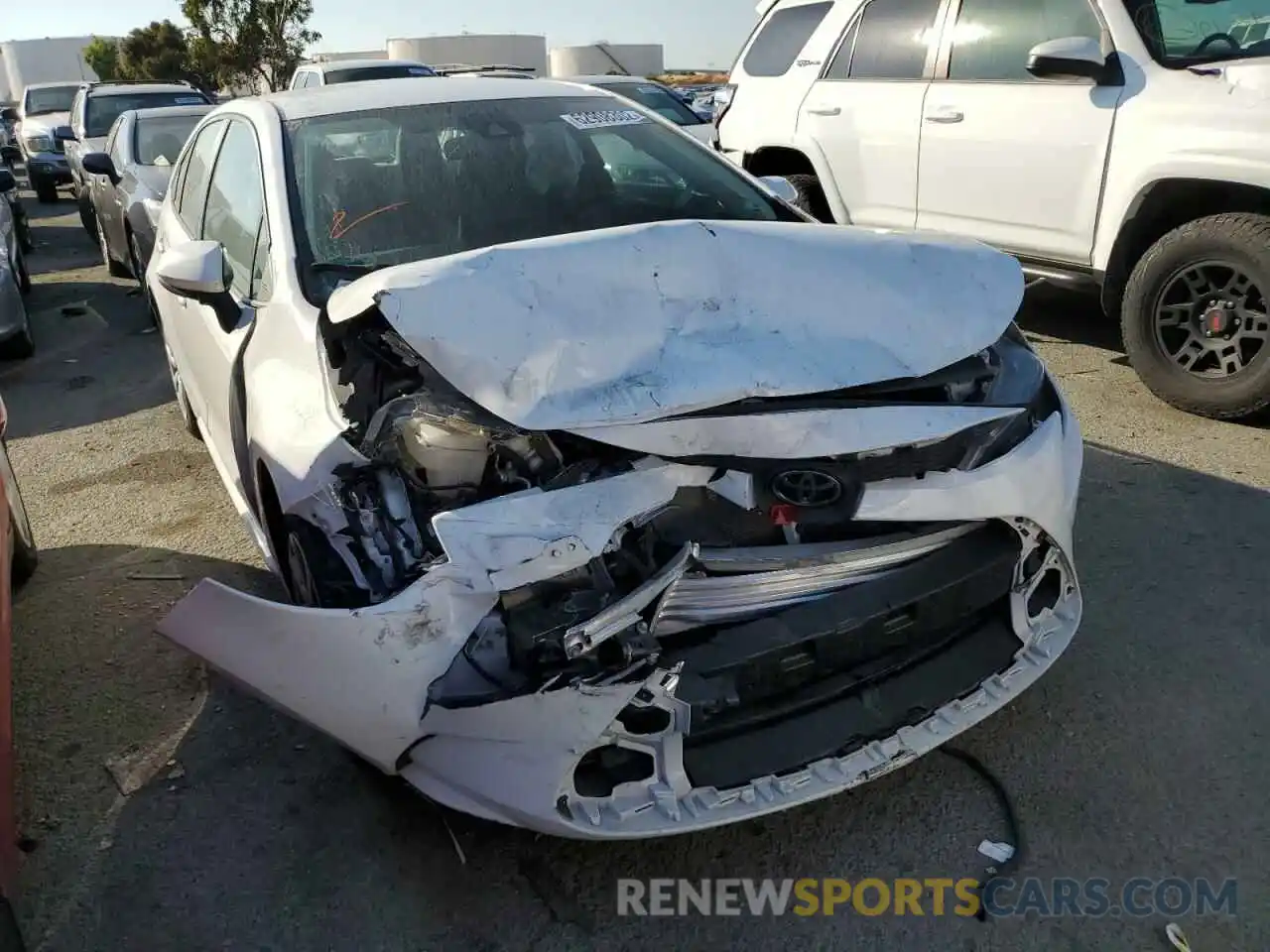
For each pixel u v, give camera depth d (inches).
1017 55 206.2
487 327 89.2
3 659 99.2
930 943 83.5
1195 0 184.7
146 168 305.9
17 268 336.8
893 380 91.1
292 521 96.9
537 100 147.8
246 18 1167.0
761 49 270.2
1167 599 127.7
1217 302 178.1
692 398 84.4
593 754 81.4
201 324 144.5
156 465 194.5
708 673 82.0
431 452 90.0
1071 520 99.5
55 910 90.8
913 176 227.1
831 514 84.9
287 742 111.3
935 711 92.0
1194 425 180.7
